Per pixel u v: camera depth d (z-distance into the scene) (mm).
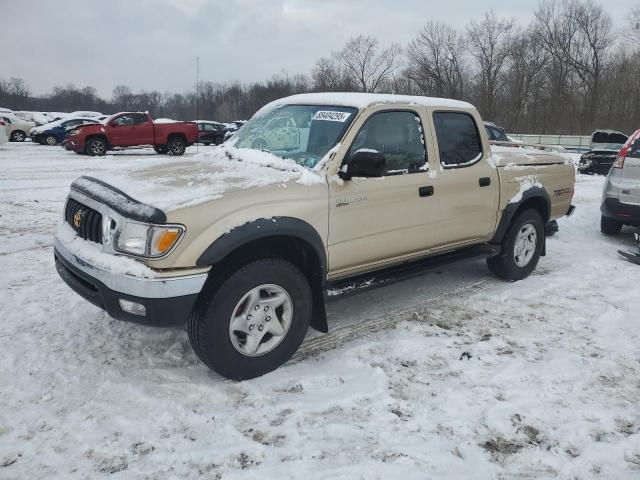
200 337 3260
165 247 3041
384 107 4172
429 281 5621
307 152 4004
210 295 3246
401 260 4422
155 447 2789
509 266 5453
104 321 4289
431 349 3961
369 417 3096
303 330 3703
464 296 5152
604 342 4152
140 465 2658
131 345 3902
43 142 25078
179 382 3422
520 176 5359
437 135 4590
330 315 4637
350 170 3738
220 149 4566
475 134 4996
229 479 2572
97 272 3160
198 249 3105
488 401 3283
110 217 3213
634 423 3100
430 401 3273
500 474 2658
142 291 3016
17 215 8391
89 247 3348
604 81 47719
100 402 3170
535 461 2758
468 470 2676
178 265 3076
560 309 4836
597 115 47469
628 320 4602
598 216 9305
